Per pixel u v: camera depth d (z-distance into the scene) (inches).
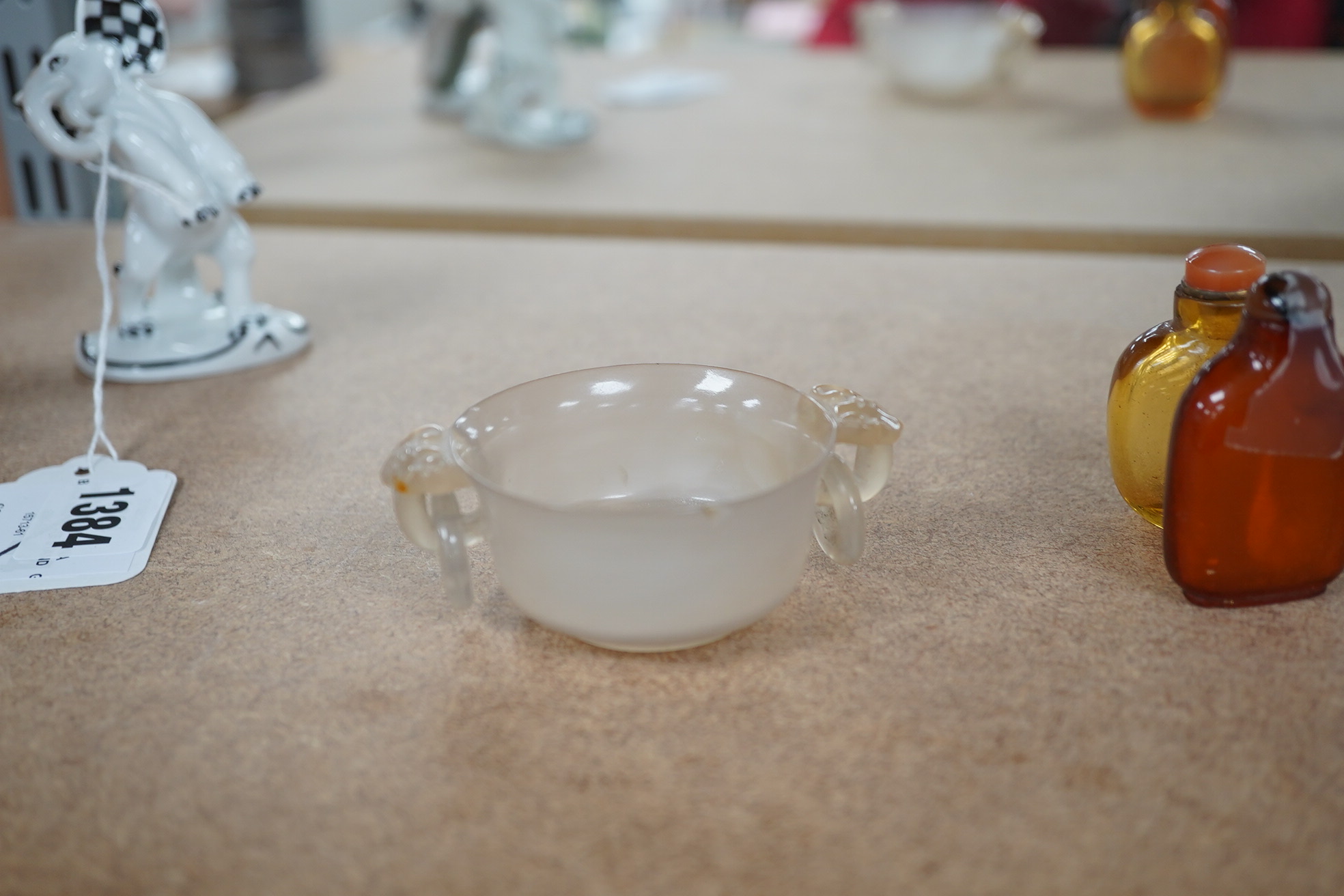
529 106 29.6
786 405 11.8
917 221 22.8
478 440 11.6
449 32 31.5
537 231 24.1
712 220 23.4
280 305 20.2
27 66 22.0
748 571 11.0
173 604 12.6
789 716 10.9
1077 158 27.0
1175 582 12.3
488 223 24.4
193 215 16.7
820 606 12.3
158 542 13.6
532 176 26.8
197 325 18.0
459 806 10.1
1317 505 11.7
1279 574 12.0
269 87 38.5
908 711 10.9
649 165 27.5
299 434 15.9
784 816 10.0
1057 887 9.4
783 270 21.5
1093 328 18.7
